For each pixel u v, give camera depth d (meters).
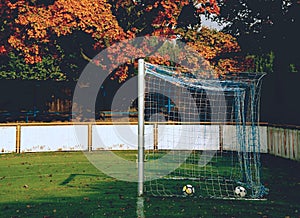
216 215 6.54
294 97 14.09
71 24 17.19
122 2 19.64
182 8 19.89
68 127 16.53
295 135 13.27
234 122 16.34
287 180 9.87
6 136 15.87
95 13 17.56
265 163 12.98
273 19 18.02
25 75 26.25
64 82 27.19
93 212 6.75
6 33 18.59
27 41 18.25
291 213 6.68
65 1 17.06
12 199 7.84
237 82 10.41
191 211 6.81
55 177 10.39
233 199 7.82
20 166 12.34
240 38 19.86
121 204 7.34
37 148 16.19
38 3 18.31
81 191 8.61
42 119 25.58
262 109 16.09
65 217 6.44
